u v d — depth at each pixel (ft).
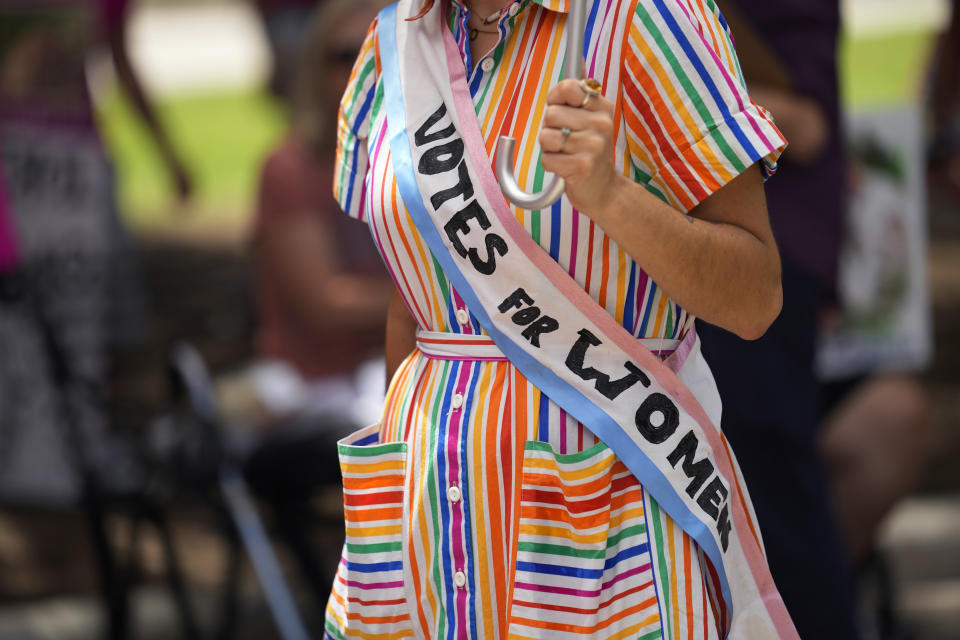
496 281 14.99
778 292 15.44
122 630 33.94
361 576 16.42
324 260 38.55
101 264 44.75
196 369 31.83
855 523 32.83
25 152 42.93
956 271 68.64
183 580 35.83
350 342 38.73
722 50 15.07
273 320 39.32
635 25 14.53
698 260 14.24
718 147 14.53
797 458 25.85
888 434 33.27
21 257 42.93
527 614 15.10
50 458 43.60
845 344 33.60
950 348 58.59
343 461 16.42
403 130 15.46
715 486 15.42
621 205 13.65
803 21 26.02
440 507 15.69
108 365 55.11
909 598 39.04
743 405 25.21
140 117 63.05
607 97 14.64
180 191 65.67
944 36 42.63
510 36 15.30
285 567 39.40
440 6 15.78
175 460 31.83
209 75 174.70
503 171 14.11
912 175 33.19
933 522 44.01
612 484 15.16
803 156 26.22
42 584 41.22
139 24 218.38
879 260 33.32
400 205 15.52
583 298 14.80
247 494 32.01
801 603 25.95
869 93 119.44
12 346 43.37
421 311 16.24
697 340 16.15
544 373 15.14
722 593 15.60
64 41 43.96
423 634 16.17
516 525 15.24
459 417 15.55
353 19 37.93
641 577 15.17
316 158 38.88
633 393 15.06
